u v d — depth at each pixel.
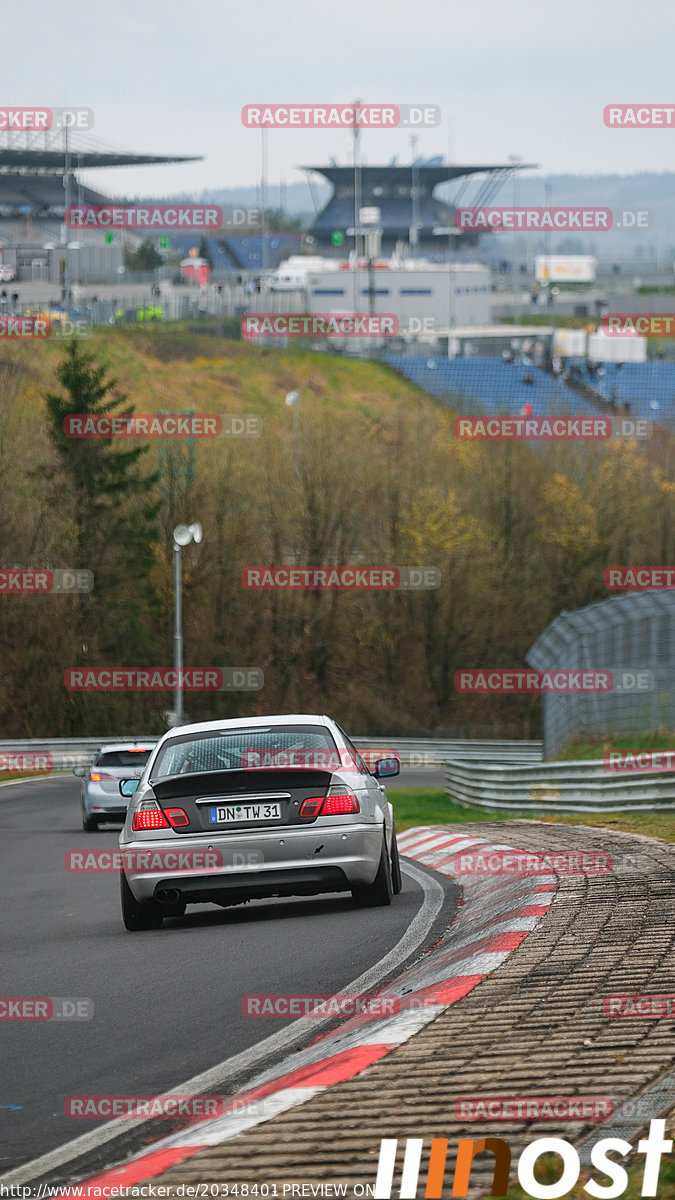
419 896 44.12
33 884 55.34
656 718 87.81
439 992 25.45
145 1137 18.66
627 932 30.02
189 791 38.28
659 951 27.67
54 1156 17.98
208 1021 25.97
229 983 29.64
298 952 33.38
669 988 24.19
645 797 70.94
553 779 82.69
